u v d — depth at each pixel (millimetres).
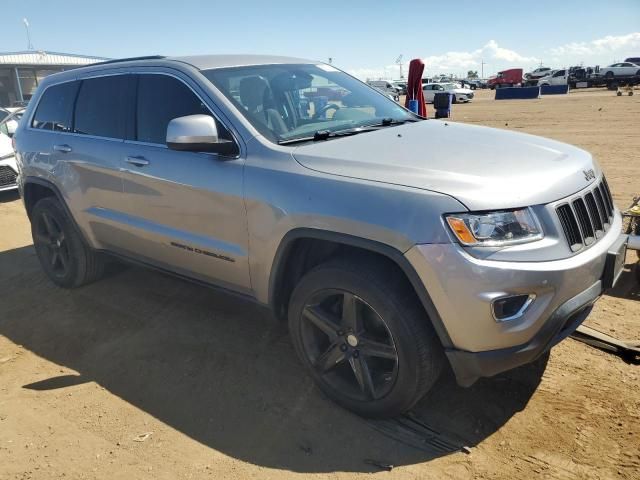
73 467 2738
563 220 2646
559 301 2559
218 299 4547
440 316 2543
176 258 3717
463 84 56906
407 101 8648
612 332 3701
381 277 2705
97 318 4340
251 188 3092
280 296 3240
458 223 2457
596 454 2641
